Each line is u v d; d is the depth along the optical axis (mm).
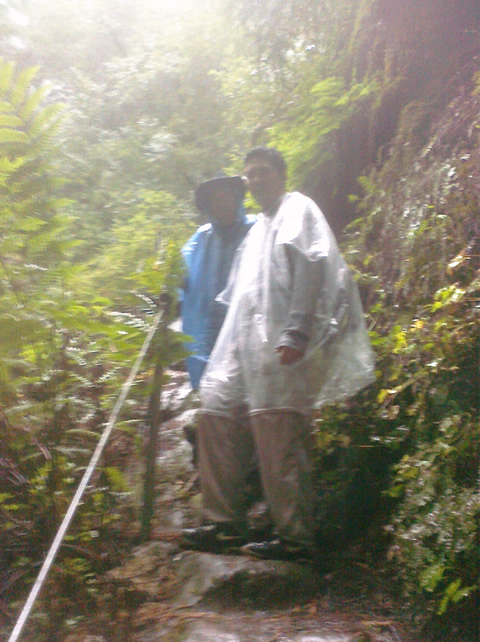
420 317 3785
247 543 3475
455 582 2752
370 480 3584
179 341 3629
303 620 2939
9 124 3318
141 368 3566
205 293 4121
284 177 3691
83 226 6328
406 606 2971
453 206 3936
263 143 6684
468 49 4934
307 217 3438
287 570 3172
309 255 3305
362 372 3355
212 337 4000
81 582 3045
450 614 2832
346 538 3486
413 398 3639
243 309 3430
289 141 5727
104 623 2904
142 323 3609
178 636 2824
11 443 3268
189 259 4199
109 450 3486
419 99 5051
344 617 2961
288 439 3264
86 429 3451
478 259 3650
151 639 2838
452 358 3332
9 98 3367
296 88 6199
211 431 3455
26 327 3160
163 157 7926
